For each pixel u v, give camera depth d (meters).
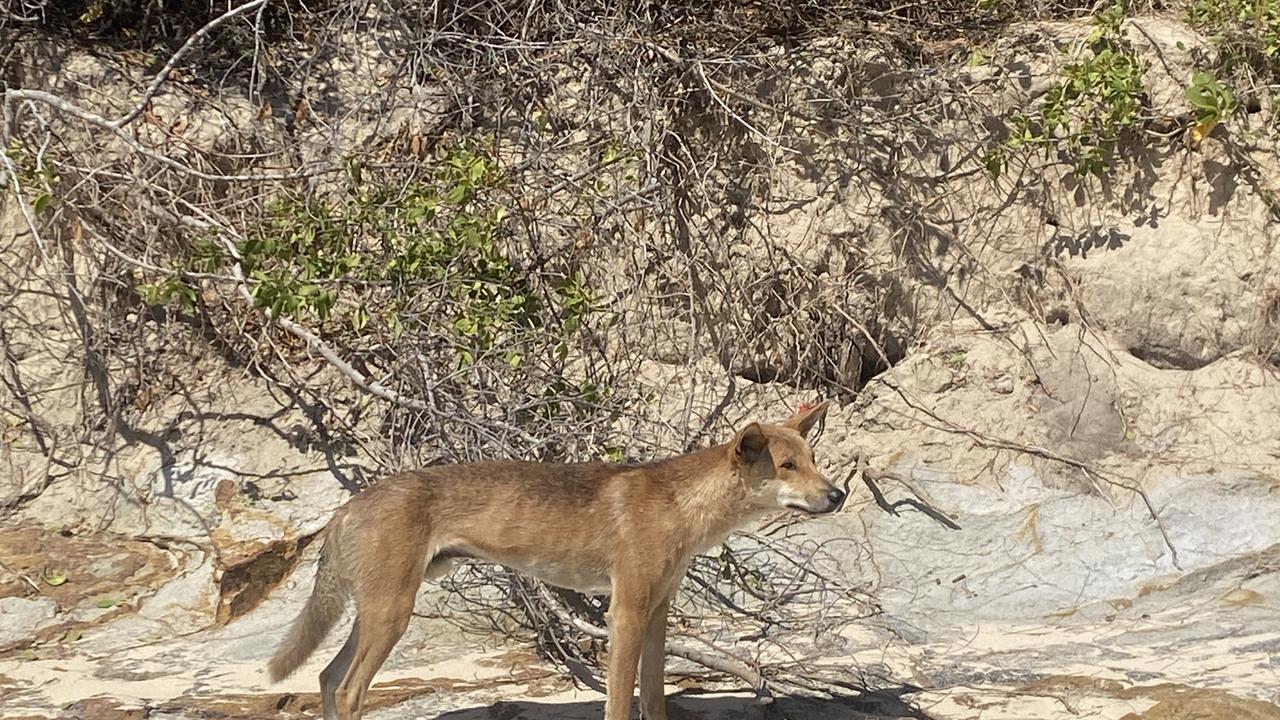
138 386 10.43
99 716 7.54
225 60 11.45
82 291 10.52
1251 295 10.70
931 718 7.68
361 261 9.22
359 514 7.10
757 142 11.25
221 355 10.62
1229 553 9.52
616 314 10.27
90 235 10.49
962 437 10.59
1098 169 10.77
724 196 11.23
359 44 11.59
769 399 11.08
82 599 9.09
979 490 10.32
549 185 10.68
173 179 10.40
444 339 9.48
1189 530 9.71
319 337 10.50
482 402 9.18
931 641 8.78
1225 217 10.84
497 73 11.24
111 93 10.84
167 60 11.24
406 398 9.23
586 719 7.62
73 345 10.47
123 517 9.82
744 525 7.57
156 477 10.01
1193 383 10.67
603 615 8.94
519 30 11.35
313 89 11.37
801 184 11.21
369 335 10.62
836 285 11.12
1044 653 8.48
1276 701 7.57
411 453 9.45
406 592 7.05
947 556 9.80
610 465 7.52
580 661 8.19
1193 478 10.09
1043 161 11.06
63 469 10.08
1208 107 10.42
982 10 11.80
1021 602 9.29
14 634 8.72
